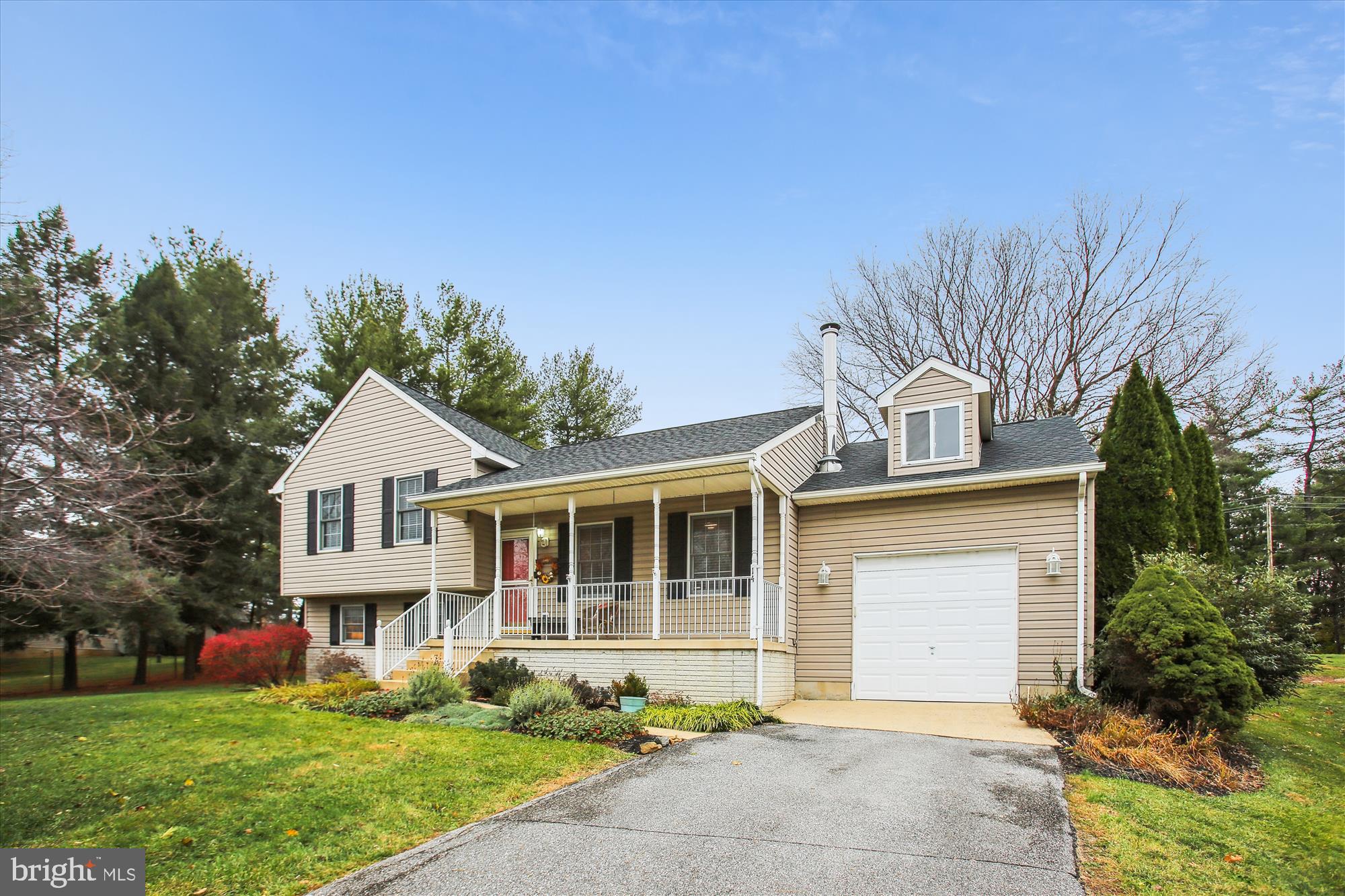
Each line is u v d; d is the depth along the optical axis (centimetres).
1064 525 1220
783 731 1005
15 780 715
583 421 3103
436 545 1673
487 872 505
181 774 741
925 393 1383
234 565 2361
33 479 640
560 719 970
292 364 2764
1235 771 807
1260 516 3366
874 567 1355
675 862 521
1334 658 2128
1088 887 488
